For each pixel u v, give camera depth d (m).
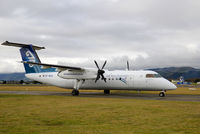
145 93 25.75
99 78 23.12
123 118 8.33
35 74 26.28
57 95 22.12
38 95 21.42
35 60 24.67
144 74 21.19
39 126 7.02
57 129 6.60
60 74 23.36
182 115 8.93
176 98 17.84
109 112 9.77
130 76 21.67
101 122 7.62
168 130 6.43
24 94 23.28
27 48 24.94
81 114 9.25
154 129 6.56
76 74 22.50
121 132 6.22
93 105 12.39
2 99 16.53
